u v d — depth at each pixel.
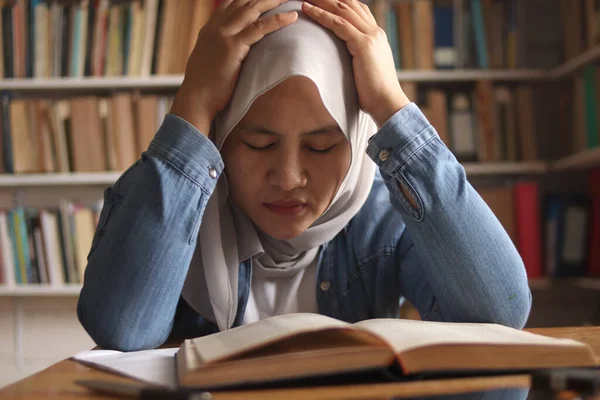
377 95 0.96
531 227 2.74
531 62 3.11
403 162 0.93
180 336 1.08
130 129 2.75
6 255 2.76
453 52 2.82
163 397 0.49
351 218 1.11
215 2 2.76
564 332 0.92
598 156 2.43
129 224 0.89
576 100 2.71
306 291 1.11
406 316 2.40
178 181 0.91
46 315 3.06
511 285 0.93
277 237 0.98
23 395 0.55
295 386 0.59
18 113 2.77
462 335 0.63
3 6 2.83
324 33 0.95
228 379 0.55
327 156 0.95
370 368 0.56
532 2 3.12
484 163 2.78
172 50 2.77
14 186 3.05
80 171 2.76
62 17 2.79
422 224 0.93
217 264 1.02
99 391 0.56
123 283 0.88
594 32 2.61
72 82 2.77
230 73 0.93
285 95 0.90
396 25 2.81
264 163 0.95
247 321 1.07
